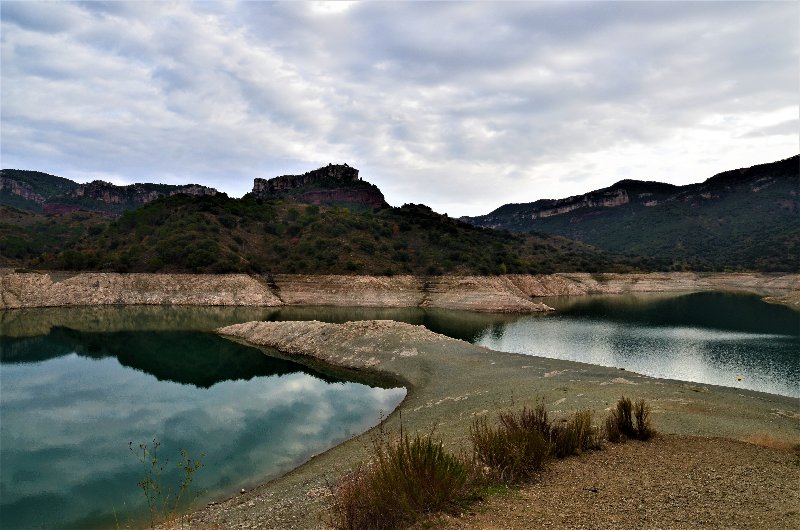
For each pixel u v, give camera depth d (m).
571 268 131.38
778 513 8.16
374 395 29.42
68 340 52.00
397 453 9.05
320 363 39.22
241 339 50.72
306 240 112.94
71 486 17.11
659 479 10.29
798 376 33.72
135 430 23.55
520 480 10.26
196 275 91.81
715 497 9.08
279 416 25.42
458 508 8.59
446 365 33.50
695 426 16.44
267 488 15.95
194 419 25.16
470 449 15.22
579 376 28.33
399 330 42.12
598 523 7.88
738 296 108.62
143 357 43.22
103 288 88.25
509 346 46.94
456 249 118.06
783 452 12.75
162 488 16.75
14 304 80.81
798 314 72.69
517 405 22.05
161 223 112.62
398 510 8.36
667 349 44.66
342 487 10.86
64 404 28.41
